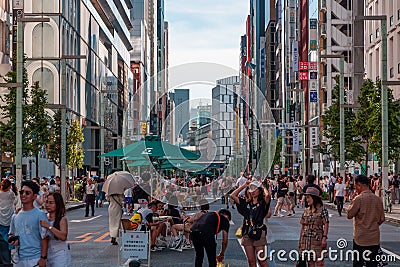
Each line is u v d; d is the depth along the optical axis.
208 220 13.41
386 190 35.91
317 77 87.44
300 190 41.62
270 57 151.00
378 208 12.00
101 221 33.34
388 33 56.22
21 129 33.62
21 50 33.66
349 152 56.06
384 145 35.75
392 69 55.25
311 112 93.44
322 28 85.12
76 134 58.62
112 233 21.42
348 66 83.44
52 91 68.38
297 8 110.44
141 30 159.12
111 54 104.81
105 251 19.48
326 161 77.25
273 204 50.06
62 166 44.75
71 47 73.94
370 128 44.31
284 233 24.84
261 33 174.25
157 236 19.52
